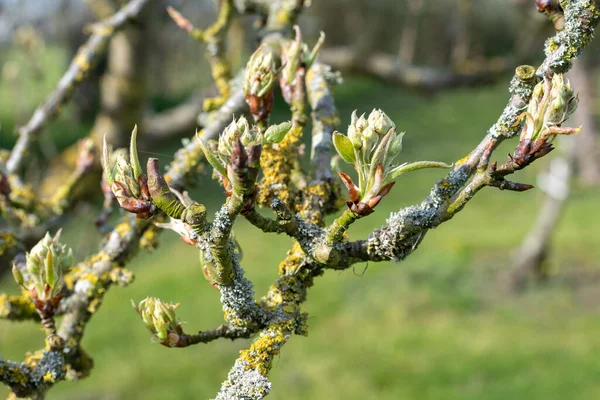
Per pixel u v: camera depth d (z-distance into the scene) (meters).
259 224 1.27
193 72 13.78
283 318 1.35
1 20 6.35
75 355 1.79
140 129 5.47
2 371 1.56
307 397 6.20
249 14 2.52
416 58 13.02
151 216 1.18
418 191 12.60
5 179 2.20
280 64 2.01
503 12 15.11
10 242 1.99
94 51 2.62
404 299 8.22
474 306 8.07
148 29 5.30
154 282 9.33
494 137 1.25
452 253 9.52
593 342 6.89
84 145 2.53
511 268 8.69
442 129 17.16
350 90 21.70
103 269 1.85
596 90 9.24
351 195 1.16
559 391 5.90
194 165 1.99
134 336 7.80
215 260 1.21
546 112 1.12
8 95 15.11
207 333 1.42
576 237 9.87
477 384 6.19
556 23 1.37
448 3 12.12
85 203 3.74
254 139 1.09
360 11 13.59
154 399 6.33
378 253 1.33
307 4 2.39
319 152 1.77
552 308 7.87
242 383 1.26
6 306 1.85
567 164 8.41
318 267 1.42
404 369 6.60
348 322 7.76
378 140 1.13
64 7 8.55
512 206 11.99
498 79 5.60
